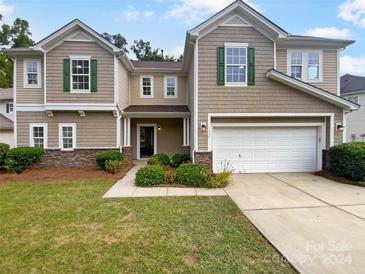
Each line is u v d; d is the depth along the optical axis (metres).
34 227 5.03
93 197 7.26
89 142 13.10
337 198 7.16
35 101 13.00
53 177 10.17
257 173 11.16
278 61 12.69
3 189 8.22
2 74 31.22
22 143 13.01
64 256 3.89
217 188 8.42
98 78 12.66
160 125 16.84
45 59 12.39
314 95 10.87
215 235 4.65
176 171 9.13
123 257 3.85
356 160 9.03
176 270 3.49
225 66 10.71
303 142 11.41
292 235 4.61
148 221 5.36
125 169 12.09
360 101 21.41
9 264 3.66
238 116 10.84
